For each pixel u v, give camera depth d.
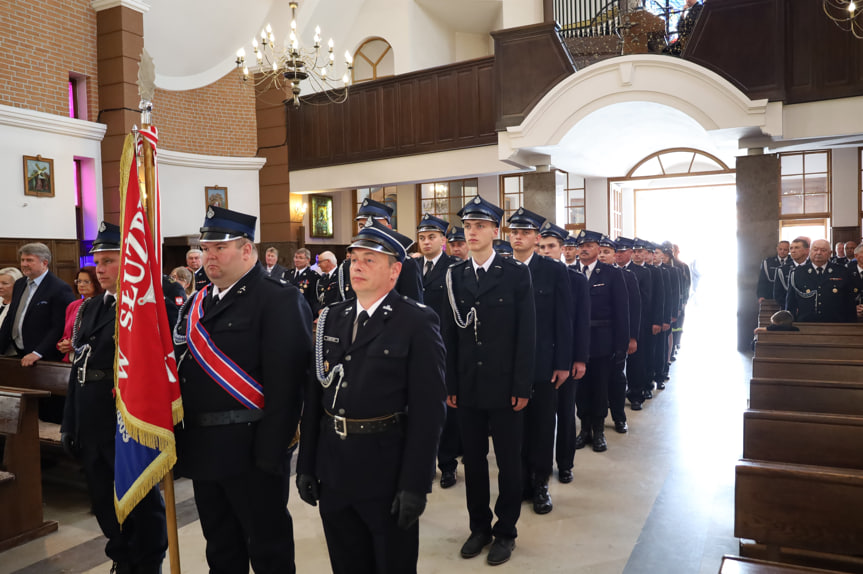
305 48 13.52
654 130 10.56
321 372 2.21
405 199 14.08
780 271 7.44
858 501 2.01
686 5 11.87
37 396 3.42
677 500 3.79
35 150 9.44
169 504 2.37
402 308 2.22
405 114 11.64
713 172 13.00
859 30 7.88
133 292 2.33
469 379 3.10
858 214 10.67
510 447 3.10
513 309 3.11
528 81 9.52
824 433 2.40
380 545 2.12
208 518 2.47
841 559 2.08
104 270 2.88
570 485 4.08
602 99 8.84
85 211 10.45
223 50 12.98
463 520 3.56
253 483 2.35
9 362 4.51
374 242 2.16
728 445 4.88
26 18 9.51
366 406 2.11
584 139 10.05
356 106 12.22
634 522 3.48
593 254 4.93
